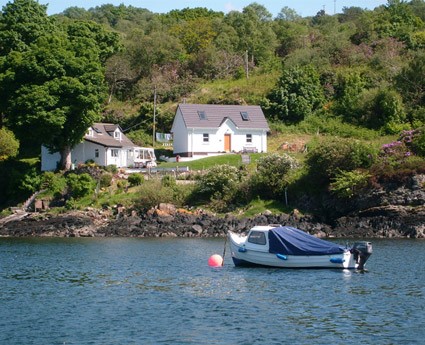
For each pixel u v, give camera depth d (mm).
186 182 83375
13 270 46625
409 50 127250
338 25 159875
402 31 134625
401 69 114125
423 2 162375
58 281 42062
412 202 71688
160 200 78438
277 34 153875
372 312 33094
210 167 84750
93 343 27969
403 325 30641
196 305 34781
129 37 149625
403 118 104062
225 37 146125
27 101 86125
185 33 151250
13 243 65312
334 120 109375
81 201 83125
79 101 88750
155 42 140375
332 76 118938
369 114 106688
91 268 47469
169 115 115375
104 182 85875
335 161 76188
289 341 28203
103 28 117188
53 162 96562
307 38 147250
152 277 43469
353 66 125125
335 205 75375
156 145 110062
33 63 88312
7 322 31344
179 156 101438
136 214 77562
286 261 46500
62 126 87750
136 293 38000
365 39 135375
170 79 133125
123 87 134000
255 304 35000
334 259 45625
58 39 93000
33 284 40969
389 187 73125
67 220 76562
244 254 47812
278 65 133750
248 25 150625
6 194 89438
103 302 35531
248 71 134750
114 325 30688
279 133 107688
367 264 48688
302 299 36219
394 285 40156
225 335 29047
